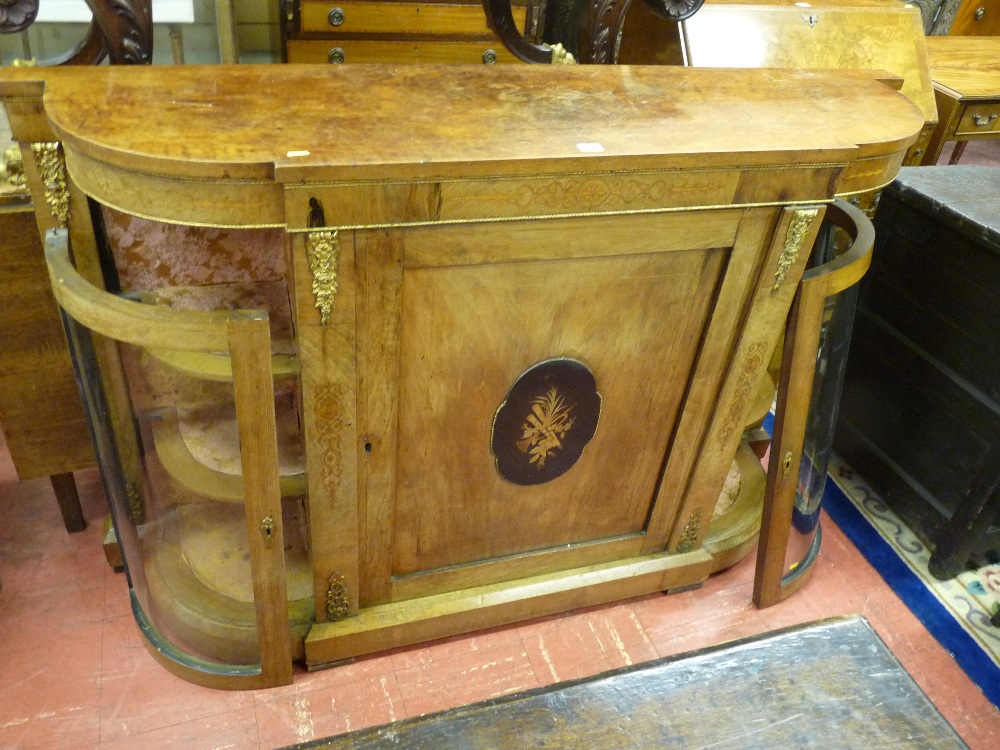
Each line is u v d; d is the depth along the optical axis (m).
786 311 1.61
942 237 2.09
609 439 1.73
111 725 1.67
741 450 2.36
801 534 2.12
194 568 1.81
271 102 1.33
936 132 3.10
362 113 1.32
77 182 1.27
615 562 1.98
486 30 2.83
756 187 1.38
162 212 1.20
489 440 1.61
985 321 2.00
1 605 1.89
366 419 1.47
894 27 2.60
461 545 1.79
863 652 1.13
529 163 1.22
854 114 1.55
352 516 1.58
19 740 1.63
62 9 2.40
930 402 2.21
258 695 1.75
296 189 1.15
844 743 1.03
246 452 1.38
